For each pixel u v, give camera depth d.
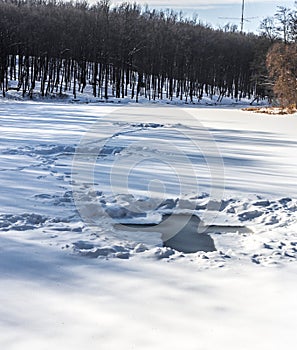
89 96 61.34
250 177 11.86
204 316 4.66
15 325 4.34
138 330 4.34
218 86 77.81
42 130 20.42
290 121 30.80
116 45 63.22
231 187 10.60
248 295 5.16
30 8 68.06
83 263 5.84
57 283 5.25
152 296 5.05
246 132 23.39
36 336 4.18
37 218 7.46
